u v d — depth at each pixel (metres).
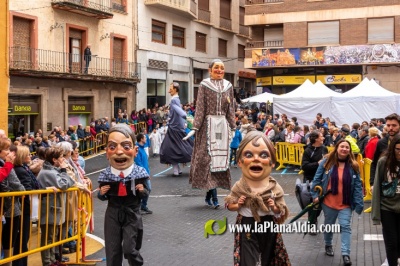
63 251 8.91
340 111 25.53
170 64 39.47
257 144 6.02
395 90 35.84
